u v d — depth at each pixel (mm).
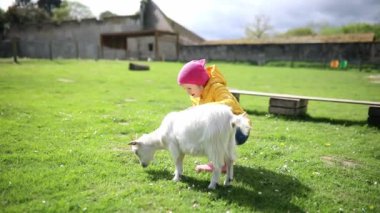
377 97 15719
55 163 5395
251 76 26516
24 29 60062
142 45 56156
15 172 4910
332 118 10430
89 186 4613
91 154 5875
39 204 4020
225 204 4289
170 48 57125
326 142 7594
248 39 56000
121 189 4566
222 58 53281
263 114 10727
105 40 53875
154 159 5840
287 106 10344
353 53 45500
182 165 5176
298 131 8516
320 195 4727
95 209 3977
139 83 17859
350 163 6258
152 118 9125
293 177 5320
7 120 7879
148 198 4309
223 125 4332
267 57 50719
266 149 6707
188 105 11742
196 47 54438
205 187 4754
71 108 9914
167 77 21703
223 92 5105
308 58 48312
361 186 5168
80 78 18422
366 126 9359
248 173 5387
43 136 6867
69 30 58969
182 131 4527
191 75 5078
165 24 56938
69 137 6887
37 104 10156
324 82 23094
